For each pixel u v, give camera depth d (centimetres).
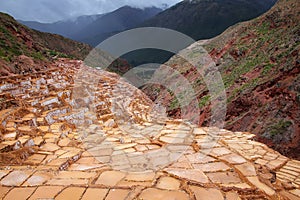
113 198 243
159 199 241
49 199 242
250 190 273
